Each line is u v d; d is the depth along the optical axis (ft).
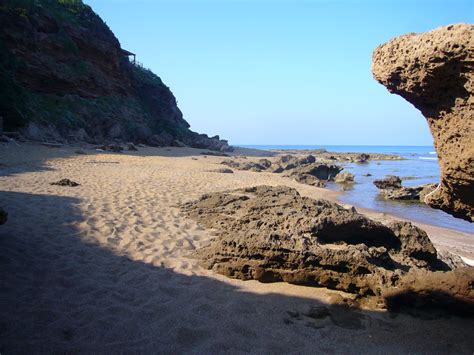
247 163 94.07
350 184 78.23
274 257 17.67
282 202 27.58
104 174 50.60
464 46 11.29
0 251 19.12
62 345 12.25
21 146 69.67
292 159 104.37
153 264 19.76
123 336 13.03
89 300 15.37
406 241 21.75
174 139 139.33
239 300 15.97
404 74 13.28
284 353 12.57
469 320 15.07
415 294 15.56
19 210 27.17
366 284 16.56
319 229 19.72
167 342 12.82
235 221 24.39
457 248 30.96
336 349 12.93
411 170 121.08
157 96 164.45
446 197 14.70
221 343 12.86
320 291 17.11
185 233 25.54
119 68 139.44
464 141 12.35
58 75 107.96
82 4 138.82
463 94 12.15
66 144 86.33
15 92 82.79
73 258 19.66
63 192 35.22
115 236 23.73
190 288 16.99
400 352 12.87
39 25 108.27
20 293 15.38
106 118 114.83
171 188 43.73
